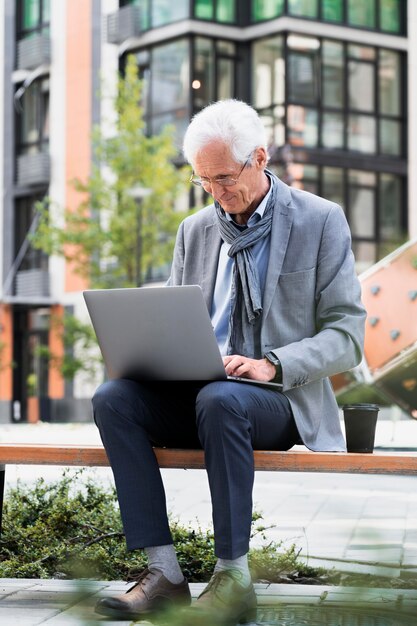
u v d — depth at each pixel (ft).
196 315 10.78
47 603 11.19
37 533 14.78
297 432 11.44
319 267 11.78
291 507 22.77
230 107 11.33
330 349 11.32
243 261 11.75
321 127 94.38
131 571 13.51
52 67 106.42
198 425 10.53
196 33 93.81
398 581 8.98
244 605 10.18
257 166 11.48
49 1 106.83
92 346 92.68
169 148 87.86
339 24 95.25
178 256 12.62
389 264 28.32
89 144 101.71
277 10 93.71
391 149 97.66
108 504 16.57
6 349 107.76
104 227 88.84
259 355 11.69
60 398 102.63
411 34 95.91
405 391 28.14
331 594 11.59
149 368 11.23
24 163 107.86
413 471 10.82
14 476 30.89
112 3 99.81
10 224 109.70
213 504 10.34
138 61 98.02
